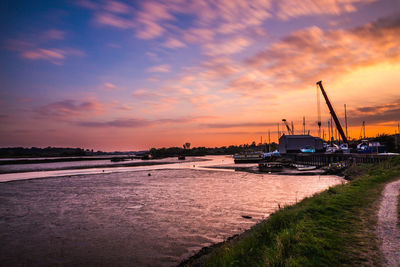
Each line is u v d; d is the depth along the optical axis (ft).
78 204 82.23
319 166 207.92
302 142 330.95
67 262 37.91
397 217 30.96
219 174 187.42
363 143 212.43
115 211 70.59
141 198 90.33
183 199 85.76
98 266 36.14
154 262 36.47
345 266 19.38
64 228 55.62
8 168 323.57
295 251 23.38
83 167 319.47
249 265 23.13
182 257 37.55
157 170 241.35
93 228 55.01
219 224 54.03
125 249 42.16
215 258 28.68
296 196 86.89
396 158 111.24
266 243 27.89
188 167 283.18
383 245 22.58
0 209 76.43
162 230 51.55
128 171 232.53
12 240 48.21
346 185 59.88
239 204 74.49
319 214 34.60
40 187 127.65
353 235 25.71
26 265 37.29
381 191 48.73
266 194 92.02
